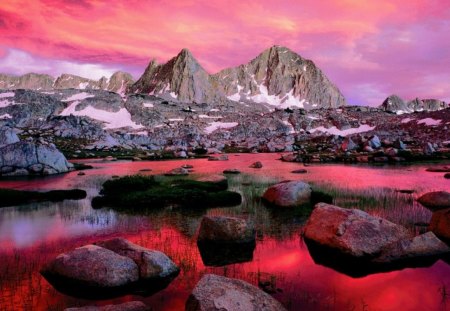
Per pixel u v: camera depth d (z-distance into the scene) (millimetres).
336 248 13906
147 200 24453
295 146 109688
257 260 13562
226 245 15258
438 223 16031
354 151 79750
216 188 29750
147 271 11555
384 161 58719
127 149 104375
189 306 9102
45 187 33500
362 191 28406
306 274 12250
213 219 15797
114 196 26078
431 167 47969
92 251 11883
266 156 82812
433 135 122250
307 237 15664
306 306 10078
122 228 18172
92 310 9023
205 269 12664
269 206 23109
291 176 39875
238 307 8797
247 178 38406
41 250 14781
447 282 11688
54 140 120875
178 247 15078
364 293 10930
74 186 34094
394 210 21344
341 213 15094
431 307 10039
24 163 45688
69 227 18484
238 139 150500
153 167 55344
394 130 149625
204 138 148875
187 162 65812
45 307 10008
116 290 11039
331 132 167250
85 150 97875
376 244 13555
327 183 33406
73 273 11328
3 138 59281
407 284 11562
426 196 23312
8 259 13680
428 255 13602
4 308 9914
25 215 21344
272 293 10859
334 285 11438
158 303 10352
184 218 20219
